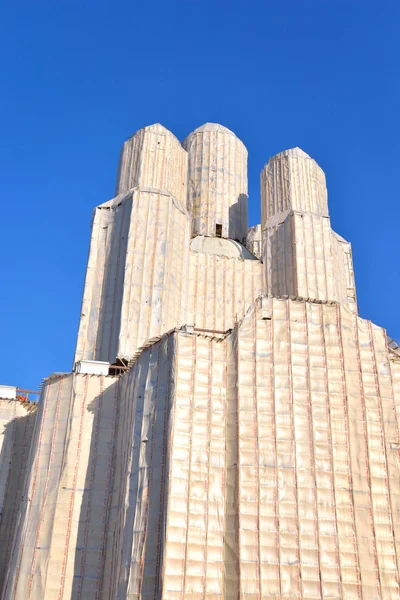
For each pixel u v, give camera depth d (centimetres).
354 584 3139
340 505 3319
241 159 6706
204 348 3594
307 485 3331
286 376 3612
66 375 4172
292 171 5912
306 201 5794
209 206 6309
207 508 3206
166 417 3381
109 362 4525
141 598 2978
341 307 3884
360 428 3556
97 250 5078
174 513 3127
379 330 3894
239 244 6128
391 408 3662
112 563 3441
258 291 5562
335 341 3766
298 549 3166
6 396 4753
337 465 3419
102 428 3984
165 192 5250
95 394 4078
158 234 5012
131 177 5428
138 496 3266
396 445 3569
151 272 4841
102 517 3738
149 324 4644
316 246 5506
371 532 3294
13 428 4584
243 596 3012
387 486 3434
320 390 3606
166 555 3020
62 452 3897
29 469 3994
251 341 3669
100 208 5259
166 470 3222
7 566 4162
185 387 3453
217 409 3466
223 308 5422
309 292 5269
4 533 4284
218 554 3125
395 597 3170
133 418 3578
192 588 2997
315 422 3509
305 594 3070
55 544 3612
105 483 3838
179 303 4991
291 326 3762
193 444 3331
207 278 5519
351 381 3678
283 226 5684
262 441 3403
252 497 3253
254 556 3114
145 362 3706
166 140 5597
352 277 6172
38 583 3509
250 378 3562
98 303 4828
